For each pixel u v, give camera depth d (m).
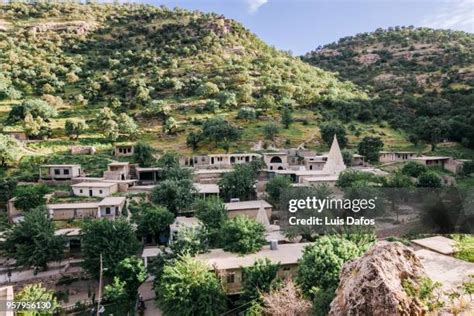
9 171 60.47
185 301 22.45
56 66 118.12
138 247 33.50
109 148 76.25
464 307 10.41
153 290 30.72
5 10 155.25
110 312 28.27
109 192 51.69
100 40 147.50
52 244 32.78
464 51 160.38
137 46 143.38
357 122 99.94
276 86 112.44
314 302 17.11
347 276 12.05
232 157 70.12
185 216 43.88
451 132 85.69
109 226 32.47
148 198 51.03
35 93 101.88
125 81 112.50
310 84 125.25
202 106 100.62
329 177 50.78
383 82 150.25
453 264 14.20
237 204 43.19
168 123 85.62
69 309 28.61
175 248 28.44
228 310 23.56
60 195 51.25
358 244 20.39
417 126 93.00
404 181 40.56
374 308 9.91
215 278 23.83
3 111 88.31
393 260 11.07
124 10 179.75
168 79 112.69
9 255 32.88
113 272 30.22
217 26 156.38
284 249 27.66
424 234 18.39
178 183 47.62
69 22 153.75
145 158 66.56
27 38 135.75
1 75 100.75
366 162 72.06
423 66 156.75
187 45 143.25
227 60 133.38
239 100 105.38
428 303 10.43
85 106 98.44
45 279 32.47
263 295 20.38
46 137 78.19
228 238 28.30
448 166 67.19
